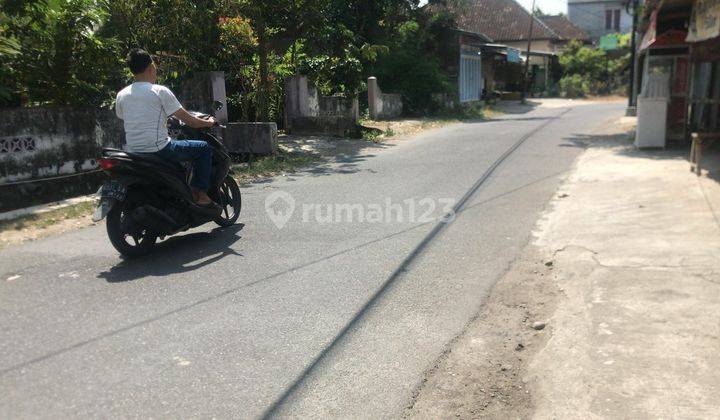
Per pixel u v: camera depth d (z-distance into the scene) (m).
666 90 11.72
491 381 3.34
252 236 6.26
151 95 5.56
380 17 22.81
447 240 5.95
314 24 14.69
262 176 10.06
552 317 4.08
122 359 3.58
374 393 3.21
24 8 8.25
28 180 8.33
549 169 9.93
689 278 4.47
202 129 6.31
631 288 4.38
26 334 3.94
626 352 3.45
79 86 9.28
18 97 9.42
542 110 27.70
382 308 4.30
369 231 6.34
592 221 6.34
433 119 21.55
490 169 10.09
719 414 2.82
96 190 9.31
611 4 53.75
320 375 3.38
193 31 11.91
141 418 2.97
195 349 3.70
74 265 5.39
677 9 12.22
